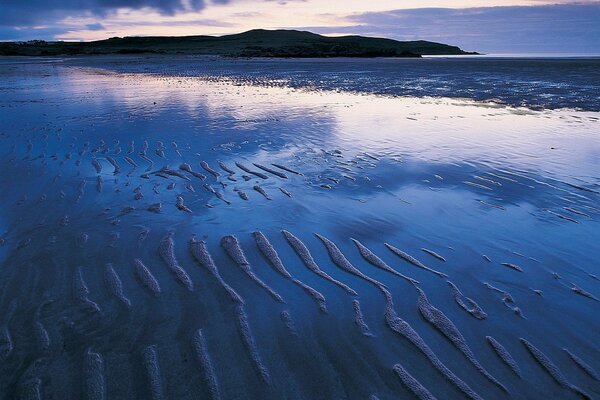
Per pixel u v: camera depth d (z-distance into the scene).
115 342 2.54
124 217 4.33
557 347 2.51
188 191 5.09
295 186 5.27
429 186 5.25
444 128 8.47
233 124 8.99
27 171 5.82
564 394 2.18
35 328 2.66
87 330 2.64
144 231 4.00
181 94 14.61
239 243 3.77
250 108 11.27
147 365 2.36
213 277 3.23
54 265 3.39
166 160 6.36
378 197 4.90
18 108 11.34
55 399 2.15
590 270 3.36
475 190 5.10
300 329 2.66
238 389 2.21
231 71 28.25
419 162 6.20
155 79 21.84
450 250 3.68
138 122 9.21
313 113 10.38
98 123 9.13
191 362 2.39
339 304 2.92
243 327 2.67
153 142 7.39
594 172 5.68
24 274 3.26
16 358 2.42
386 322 2.73
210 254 3.57
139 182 5.41
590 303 2.95
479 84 17.22
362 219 4.30
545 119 9.32
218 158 6.45
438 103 12.00
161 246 3.71
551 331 2.65
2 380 2.28
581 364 2.38
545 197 4.86
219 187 5.23
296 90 16.05
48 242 3.78
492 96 13.33
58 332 2.62
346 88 16.61
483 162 6.17
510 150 6.79
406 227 4.12
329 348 2.50
